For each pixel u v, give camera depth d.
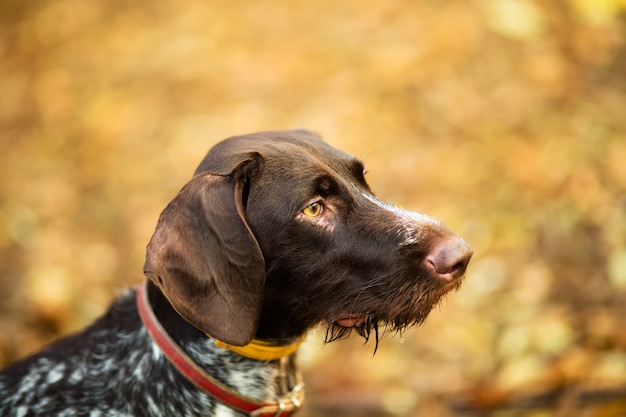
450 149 8.00
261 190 4.23
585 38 8.91
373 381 6.78
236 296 3.98
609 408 6.01
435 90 8.45
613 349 6.49
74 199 8.85
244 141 4.44
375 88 8.60
